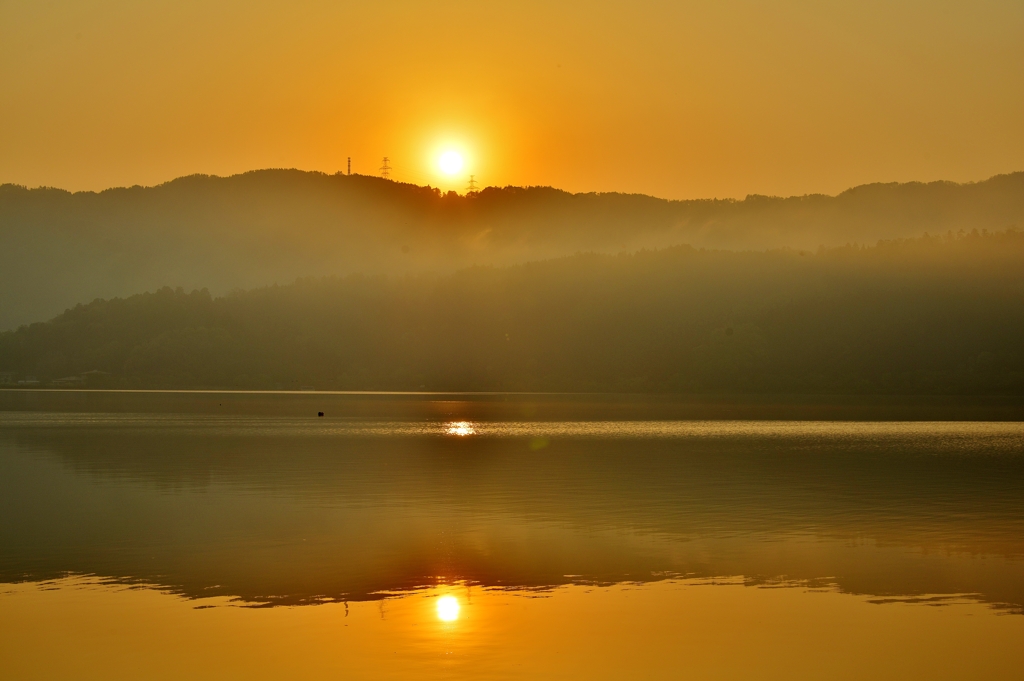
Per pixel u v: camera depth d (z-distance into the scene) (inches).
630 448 2625.5
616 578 974.4
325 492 1641.2
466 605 872.3
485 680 687.7
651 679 690.2
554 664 716.7
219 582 957.2
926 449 2608.3
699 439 3004.4
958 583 952.9
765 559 1066.7
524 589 930.1
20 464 2128.4
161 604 874.1
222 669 709.9
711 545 1147.9
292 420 4119.1
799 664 721.6
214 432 3282.5
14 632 794.2
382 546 1138.0
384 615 837.8
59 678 695.7
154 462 2183.8
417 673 698.2
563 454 2426.2
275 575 986.1
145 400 6653.5
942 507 1466.5
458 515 1381.6
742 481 1817.2
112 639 775.1
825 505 1481.3
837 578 973.8
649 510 1429.6
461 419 4276.6
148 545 1145.4
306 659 727.7
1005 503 1508.4
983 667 715.4
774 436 3149.6
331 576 982.4
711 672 704.4
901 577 977.5
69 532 1236.5
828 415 4744.1
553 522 1318.9
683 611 852.0
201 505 1481.3
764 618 830.5
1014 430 3486.7
